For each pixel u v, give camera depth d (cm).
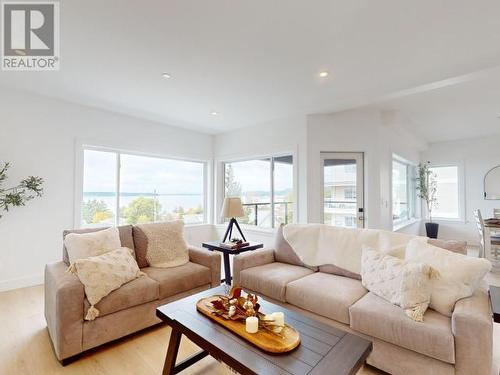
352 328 183
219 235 559
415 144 575
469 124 499
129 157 457
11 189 329
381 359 171
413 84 314
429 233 635
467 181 612
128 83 315
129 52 247
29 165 342
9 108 328
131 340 218
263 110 412
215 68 277
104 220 420
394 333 163
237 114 434
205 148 561
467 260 175
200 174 571
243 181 541
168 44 234
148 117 450
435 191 663
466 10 189
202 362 192
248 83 314
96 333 196
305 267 277
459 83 316
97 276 201
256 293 251
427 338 151
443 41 227
